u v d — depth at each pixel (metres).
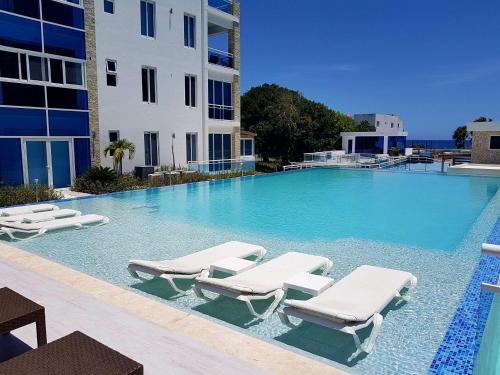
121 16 18.14
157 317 4.61
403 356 4.08
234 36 24.75
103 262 7.38
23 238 9.10
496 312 2.86
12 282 5.75
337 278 6.53
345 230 10.29
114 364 2.60
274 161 40.72
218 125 24.06
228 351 3.85
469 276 6.63
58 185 16.19
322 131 44.59
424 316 5.03
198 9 21.94
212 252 6.98
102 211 12.70
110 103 18.00
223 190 18.08
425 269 7.02
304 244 8.82
